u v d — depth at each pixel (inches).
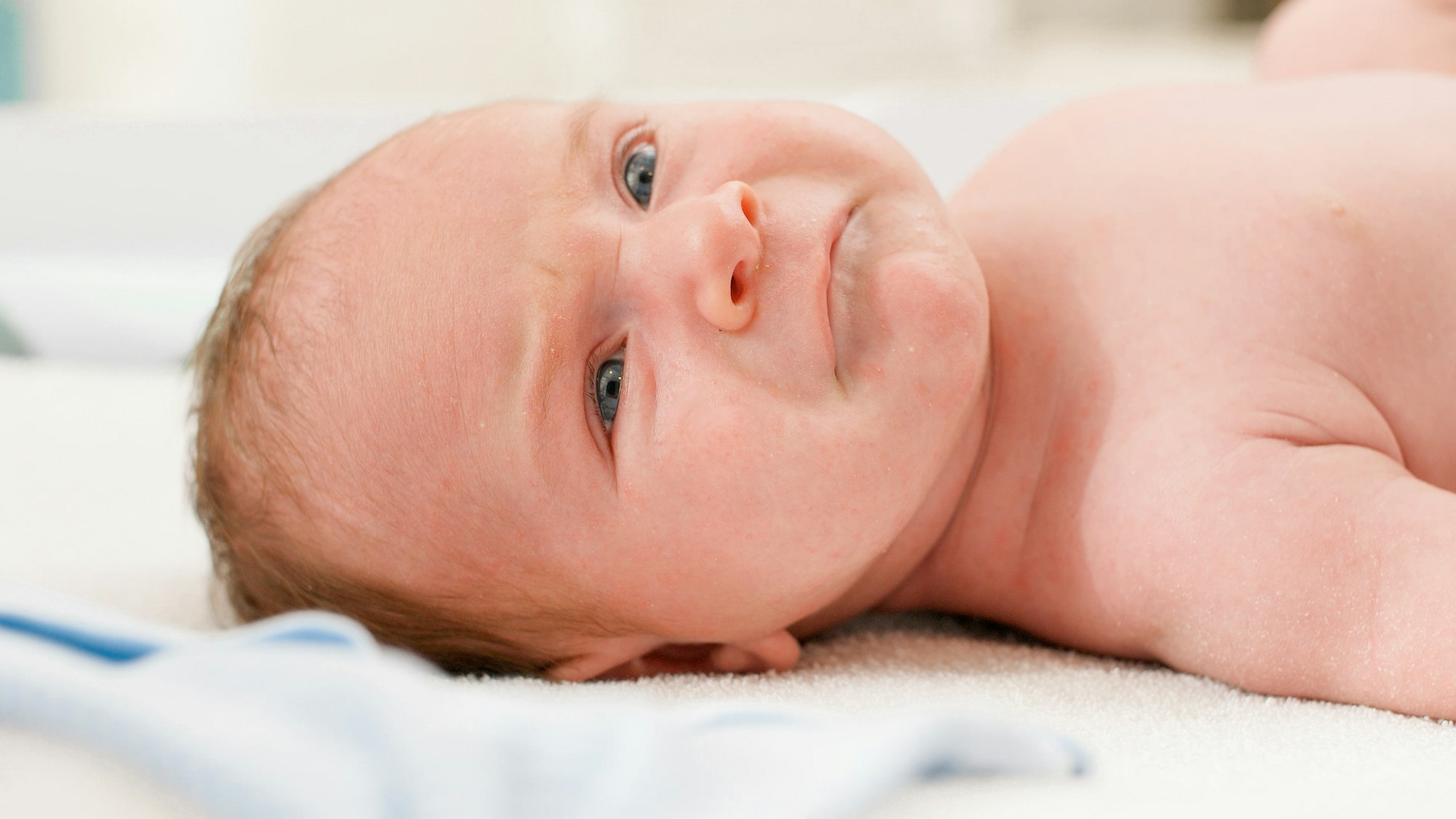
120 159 93.1
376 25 130.6
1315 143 45.5
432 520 41.6
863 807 21.3
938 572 48.2
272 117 91.4
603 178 43.6
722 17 121.0
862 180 43.5
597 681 43.5
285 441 43.0
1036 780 24.3
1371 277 42.0
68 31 135.9
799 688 38.1
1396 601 36.1
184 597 48.6
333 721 20.3
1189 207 44.9
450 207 42.6
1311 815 23.3
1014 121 82.3
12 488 61.3
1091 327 44.7
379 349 41.5
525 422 40.1
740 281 39.9
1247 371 41.2
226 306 46.6
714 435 39.3
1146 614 41.4
